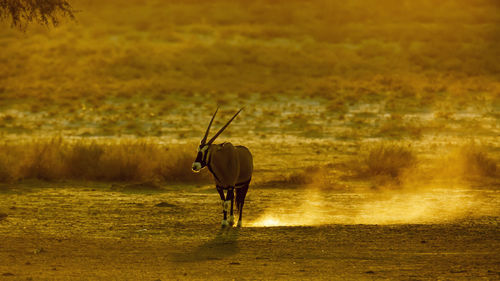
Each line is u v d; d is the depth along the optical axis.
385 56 155.50
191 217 31.83
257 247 24.50
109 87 114.44
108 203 36.25
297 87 114.38
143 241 25.83
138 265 21.78
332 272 20.61
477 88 109.75
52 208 34.44
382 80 120.88
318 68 142.25
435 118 83.44
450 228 27.77
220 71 136.12
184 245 25.02
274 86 116.00
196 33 187.88
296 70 138.38
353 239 25.59
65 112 89.06
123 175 46.12
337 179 46.19
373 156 49.47
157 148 53.59
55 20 37.31
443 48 162.00
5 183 43.94
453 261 21.94
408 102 97.12
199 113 88.69
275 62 144.62
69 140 67.44
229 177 28.30
